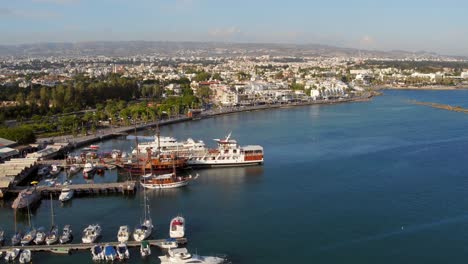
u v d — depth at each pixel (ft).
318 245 478.59
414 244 478.18
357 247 472.85
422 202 598.34
